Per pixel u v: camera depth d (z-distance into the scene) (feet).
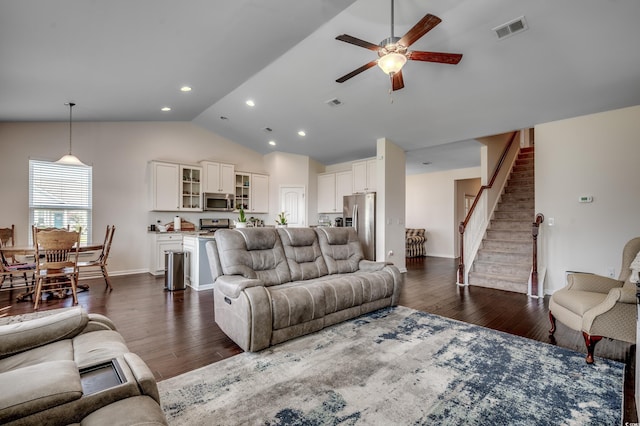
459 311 11.98
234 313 8.59
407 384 6.66
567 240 14.47
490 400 6.10
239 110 18.60
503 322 10.74
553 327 9.70
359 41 7.92
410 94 14.17
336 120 18.16
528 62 10.97
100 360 4.37
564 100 12.98
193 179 21.34
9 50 8.67
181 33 9.34
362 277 11.45
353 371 7.21
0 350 4.57
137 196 19.47
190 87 14.55
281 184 25.38
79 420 3.29
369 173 22.09
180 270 14.99
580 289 9.42
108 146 18.49
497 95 13.17
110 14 7.71
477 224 18.92
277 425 5.34
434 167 28.58
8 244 14.96
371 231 19.80
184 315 11.24
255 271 10.41
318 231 13.16
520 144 26.30
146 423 3.12
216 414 5.63
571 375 7.10
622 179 13.20
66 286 14.71
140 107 16.42
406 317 11.17
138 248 19.44
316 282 10.62
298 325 9.05
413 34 7.56
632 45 9.59
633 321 7.25
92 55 9.75
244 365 7.50
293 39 11.05
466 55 11.06
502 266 16.51
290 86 14.93
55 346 4.92
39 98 12.74
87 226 17.78
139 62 10.88
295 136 21.58
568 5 8.55
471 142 19.99
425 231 31.37
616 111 13.38
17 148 15.70
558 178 14.76
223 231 10.45
